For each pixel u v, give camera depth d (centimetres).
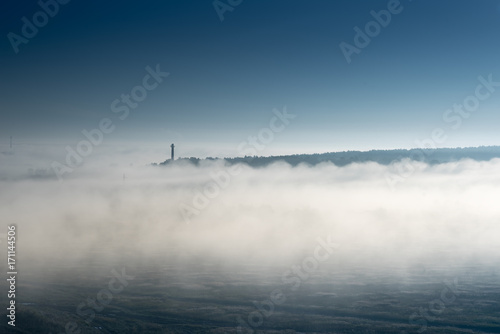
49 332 7075
